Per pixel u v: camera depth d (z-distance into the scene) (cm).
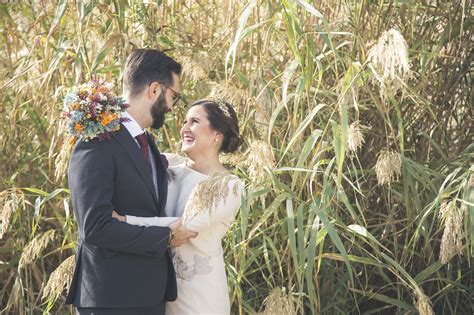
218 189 280
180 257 310
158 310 301
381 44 303
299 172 349
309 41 360
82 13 380
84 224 277
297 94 336
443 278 365
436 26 412
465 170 351
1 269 399
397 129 386
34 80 397
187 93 412
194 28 421
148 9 411
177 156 343
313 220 346
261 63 385
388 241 374
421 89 393
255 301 380
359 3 393
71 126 284
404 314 363
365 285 387
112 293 285
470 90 409
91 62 414
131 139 292
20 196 363
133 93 301
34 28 446
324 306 375
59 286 328
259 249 344
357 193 381
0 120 425
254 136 373
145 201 293
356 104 324
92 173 279
